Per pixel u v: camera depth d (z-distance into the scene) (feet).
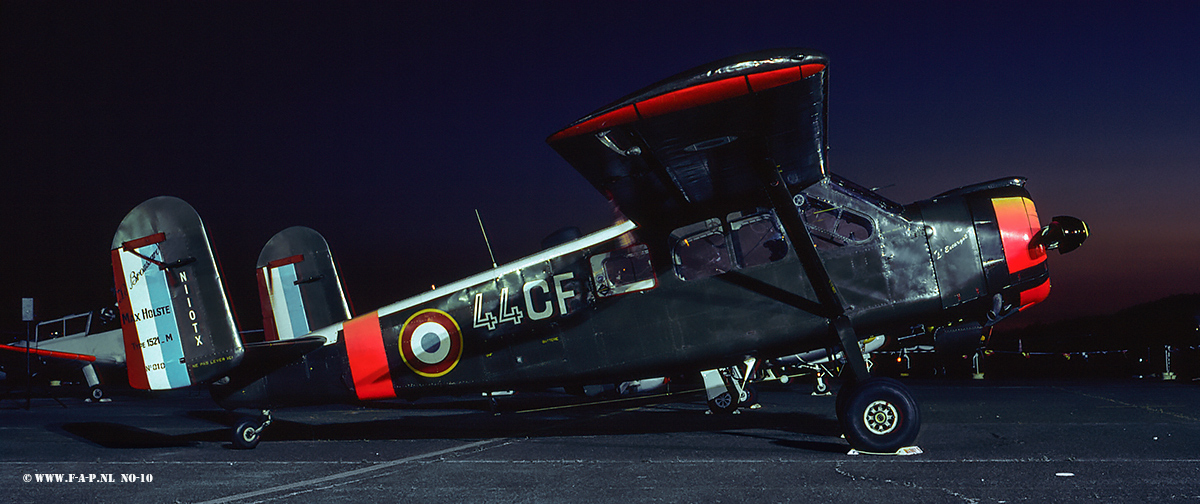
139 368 24.94
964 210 20.49
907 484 14.42
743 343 20.59
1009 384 46.88
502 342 22.84
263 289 37.09
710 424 26.22
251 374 24.84
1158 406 29.25
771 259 20.67
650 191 19.26
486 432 26.84
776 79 13.80
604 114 14.43
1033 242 20.10
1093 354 58.70
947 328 21.54
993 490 13.66
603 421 29.07
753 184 19.40
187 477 17.99
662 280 21.24
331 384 24.75
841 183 20.59
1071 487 13.78
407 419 33.17
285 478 17.62
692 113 14.64
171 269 25.07
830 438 21.39
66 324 61.87
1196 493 13.15
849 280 20.13
